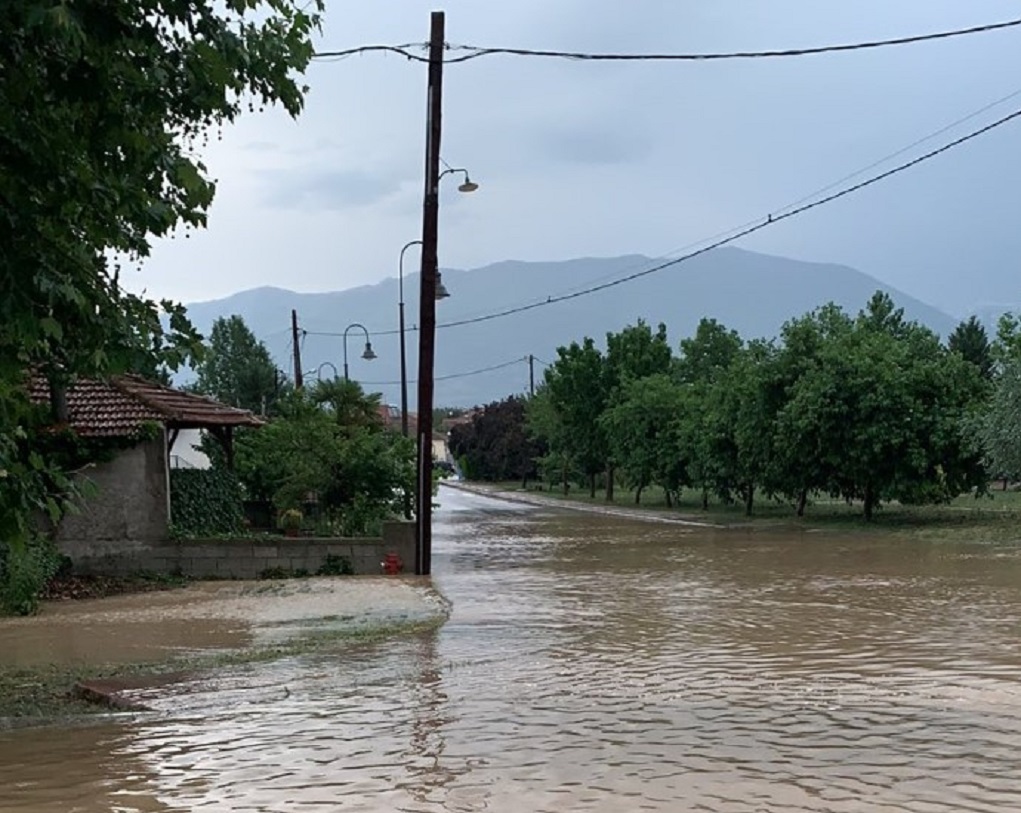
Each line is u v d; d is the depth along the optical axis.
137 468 21.31
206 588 19.56
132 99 7.46
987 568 19.39
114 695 9.63
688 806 5.95
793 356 34.22
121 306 8.68
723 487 41.19
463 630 13.62
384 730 8.09
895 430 31.50
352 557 21.34
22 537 9.01
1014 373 26.56
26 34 6.88
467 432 109.06
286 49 8.39
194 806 6.19
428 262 21.08
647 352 59.22
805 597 15.93
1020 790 6.20
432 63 19.97
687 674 10.17
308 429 25.61
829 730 7.76
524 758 7.10
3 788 6.66
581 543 28.84
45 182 7.41
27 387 12.54
